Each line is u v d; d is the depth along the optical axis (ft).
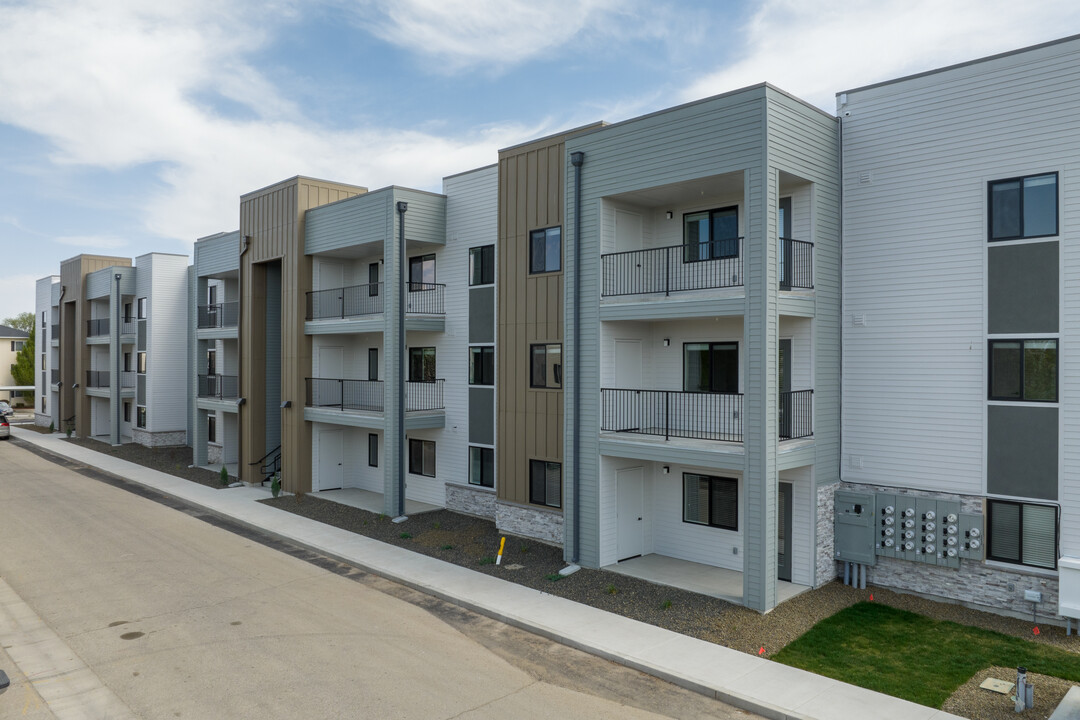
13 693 34.88
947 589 47.11
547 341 61.82
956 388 47.01
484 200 70.85
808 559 49.93
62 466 107.65
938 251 47.67
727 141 46.24
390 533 65.92
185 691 35.01
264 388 90.89
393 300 71.31
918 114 48.42
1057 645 40.37
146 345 124.36
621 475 55.77
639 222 56.65
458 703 33.91
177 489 87.61
